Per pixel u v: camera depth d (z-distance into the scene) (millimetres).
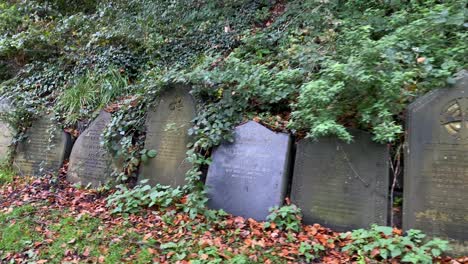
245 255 3162
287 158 4051
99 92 6211
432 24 4062
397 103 3584
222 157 4316
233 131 4383
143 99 5242
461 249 3111
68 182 5254
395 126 3439
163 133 4844
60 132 5695
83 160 5273
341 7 5879
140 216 4000
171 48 6988
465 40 3875
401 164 3691
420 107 3494
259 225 3734
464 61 3729
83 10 9055
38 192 4930
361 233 3344
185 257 3160
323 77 3830
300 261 3123
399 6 5391
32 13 8383
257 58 5730
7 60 7820
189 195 4016
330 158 3809
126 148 4855
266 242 3408
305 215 3777
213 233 3604
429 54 3920
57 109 6090
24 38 7172
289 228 3576
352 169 3697
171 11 7602
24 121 5922
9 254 3430
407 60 3723
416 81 3691
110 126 5035
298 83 4539
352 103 3723
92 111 5984
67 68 7172
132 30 6973
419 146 3447
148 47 6840
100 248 3408
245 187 4094
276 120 4473
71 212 4199
